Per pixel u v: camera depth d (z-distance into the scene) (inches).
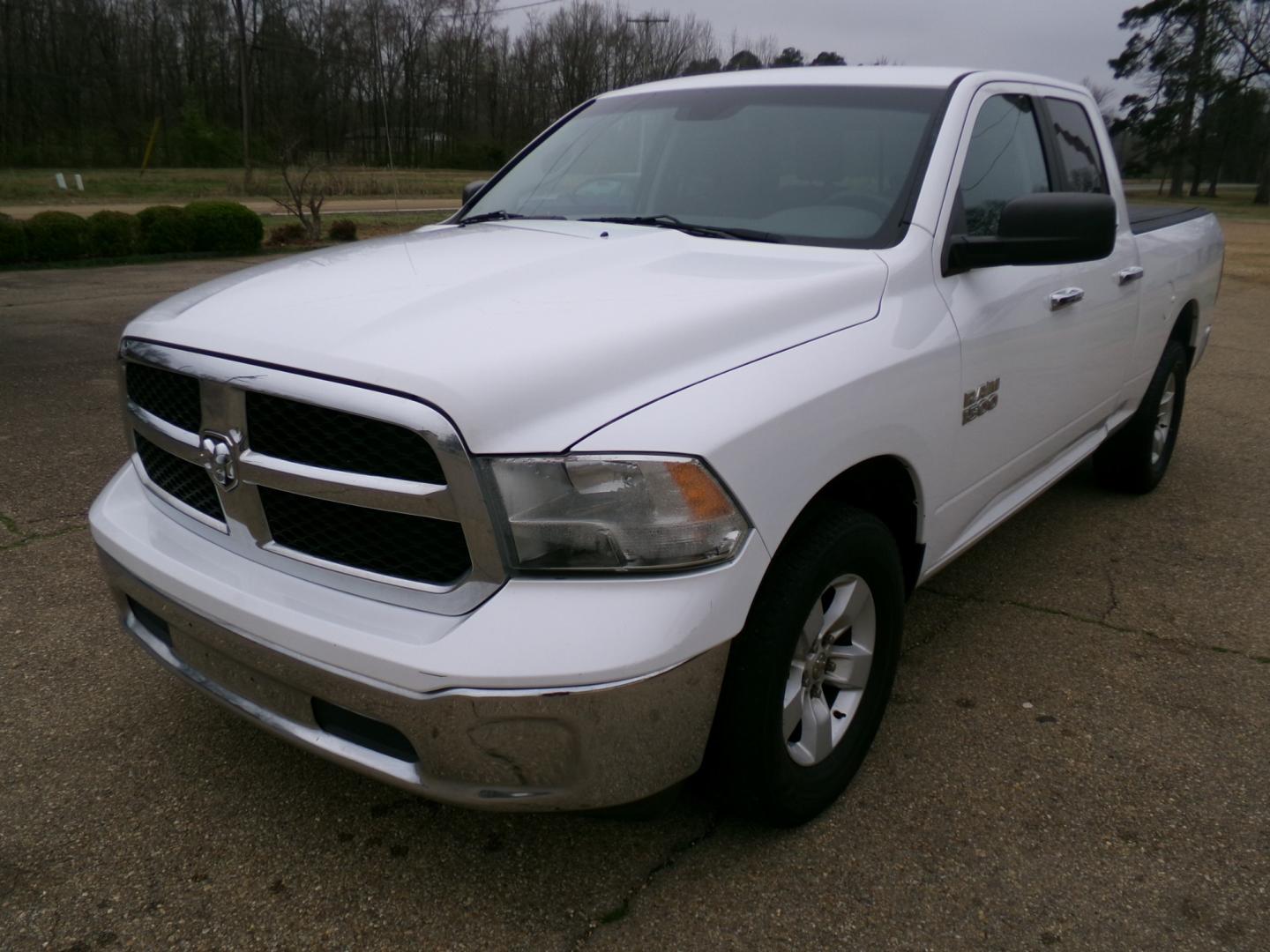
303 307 89.0
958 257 110.9
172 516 96.4
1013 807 103.0
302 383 78.4
